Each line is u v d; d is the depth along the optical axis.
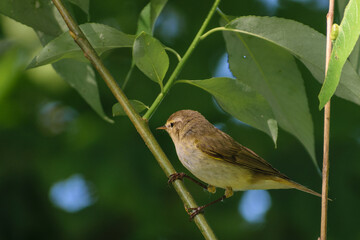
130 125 12.46
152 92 11.96
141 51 4.88
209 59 12.01
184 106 12.05
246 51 6.27
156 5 6.21
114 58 11.92
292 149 12.13
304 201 11.75
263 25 5.39
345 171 11.73
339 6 5.69
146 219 12.62
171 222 13.51
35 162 12.77
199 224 4.96
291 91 6.28
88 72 6.30
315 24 11.29
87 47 5.13
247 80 6.34
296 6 11.45
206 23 5.48
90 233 13.14
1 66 11.39
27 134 13.05
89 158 12.36
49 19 5.99
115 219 13.15
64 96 12.77
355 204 11.56
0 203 12.27
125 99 5.17
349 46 3.83
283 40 5.42
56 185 12.80
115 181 12.01
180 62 5.35
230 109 5.62
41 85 12.06
